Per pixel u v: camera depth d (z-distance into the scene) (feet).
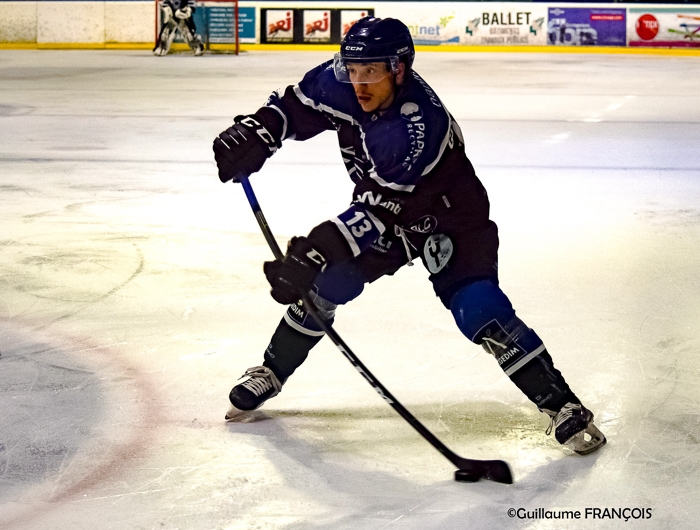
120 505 9.48
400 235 10.37
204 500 9.60
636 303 16.21
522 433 11.25
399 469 10.34
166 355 13.80
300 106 10.71
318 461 10.52
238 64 69.67
